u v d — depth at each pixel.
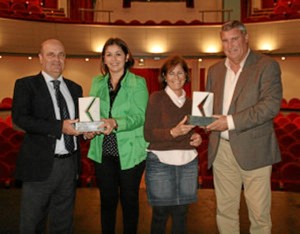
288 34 9.41
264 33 9.67
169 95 2.37
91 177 4.47
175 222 2.43
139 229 3.18
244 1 10.56
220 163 2.49
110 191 2.53
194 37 10.11
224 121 2.21
